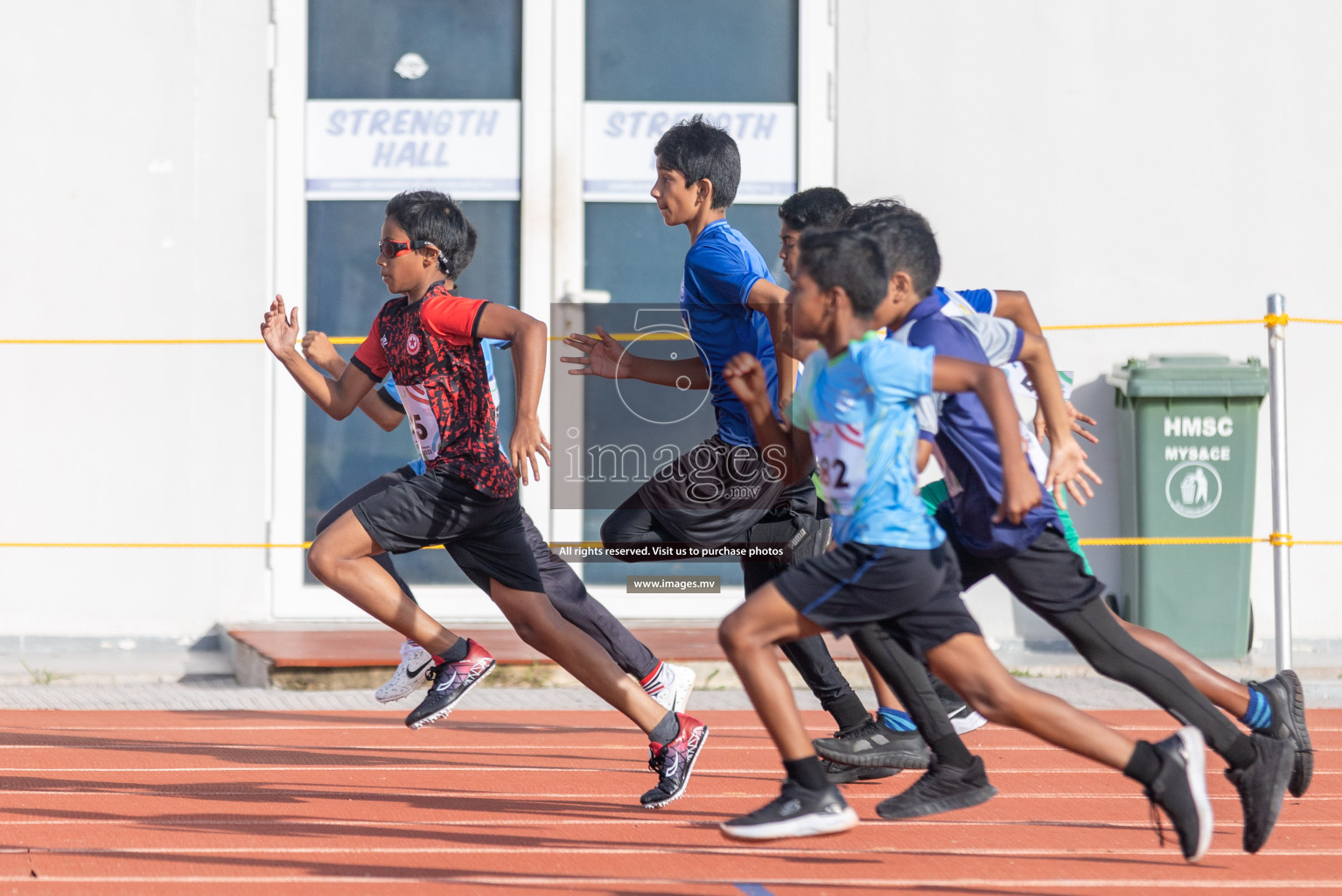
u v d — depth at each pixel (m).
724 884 13.51
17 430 27.98
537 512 28.92
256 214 28.52
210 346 28.44
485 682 25.36
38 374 28.02
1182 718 14.23
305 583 28.83
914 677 14.24
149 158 28.16
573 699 24.53
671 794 15.91
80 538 28.14
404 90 28.98
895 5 28.95
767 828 12.70
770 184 29.28
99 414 28.16
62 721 22.34
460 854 14.50
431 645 16.69
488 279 29.19
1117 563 28.72
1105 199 28.97
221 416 28.50
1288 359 28.94
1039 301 28.98
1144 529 27.23
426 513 15.98
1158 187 28.98
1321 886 13.77
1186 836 12.98
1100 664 14.38
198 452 28.44
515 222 29.22
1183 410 27.08
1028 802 17.48
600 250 29.34
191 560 28.47
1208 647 27.19
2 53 27.77
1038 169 28.92
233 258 28.47
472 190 29.17
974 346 13.59
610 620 18.03
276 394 28.61
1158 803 12.98
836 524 13.17
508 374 29.19
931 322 13.74
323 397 17.12
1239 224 28.97
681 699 18.33
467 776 18.55
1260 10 28.88
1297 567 28.72
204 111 28.36
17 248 27.89
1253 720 15.50
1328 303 29.05
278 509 28.64
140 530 28.28
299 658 25.12
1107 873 14.15
